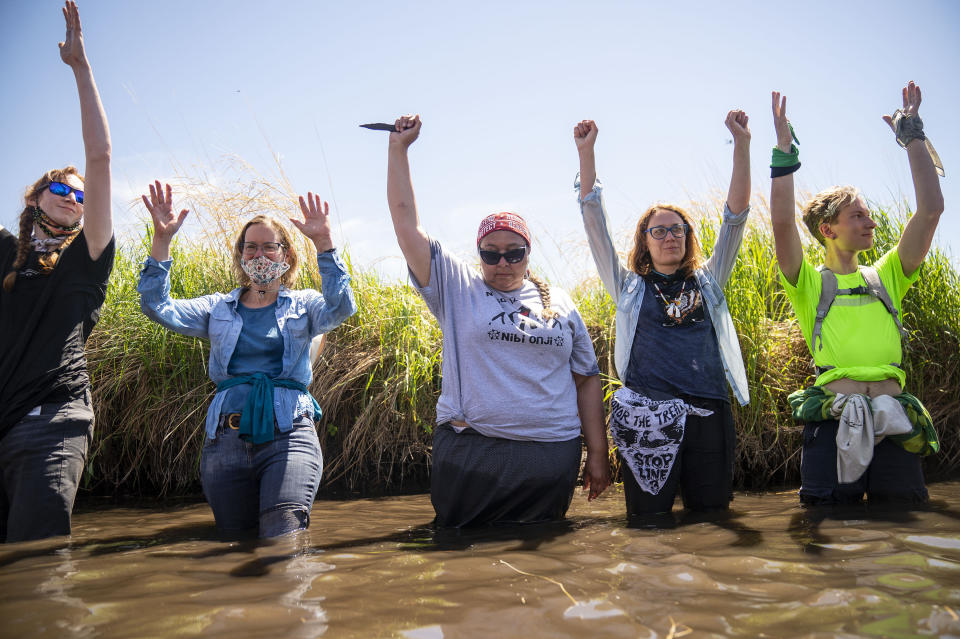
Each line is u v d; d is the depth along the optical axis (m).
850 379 3.07
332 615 1.68
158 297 3.05
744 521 2.80
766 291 4.64
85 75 2.88
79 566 2.28
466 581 1.98
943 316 4.43
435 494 3.10
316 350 3.47
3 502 2.84
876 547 2.21
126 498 4.33
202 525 3.25
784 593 1.77
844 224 3.21
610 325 4.96
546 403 3.04
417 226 3.12
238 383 3.03
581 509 3.42
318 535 2.84
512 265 3.11
